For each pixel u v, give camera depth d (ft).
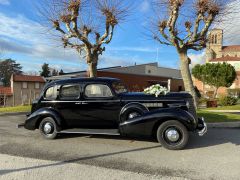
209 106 82.89
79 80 29.22
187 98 27.07
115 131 27.53
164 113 25.05
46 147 26.66
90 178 18.52
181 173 19.27
